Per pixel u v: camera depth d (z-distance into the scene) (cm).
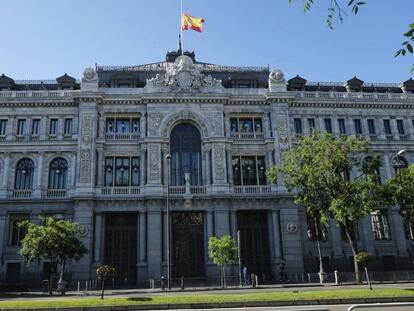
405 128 5659
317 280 4412
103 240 4791
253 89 5506
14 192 4912
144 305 2123
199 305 2142
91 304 2156
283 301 2194
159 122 5178
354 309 1018
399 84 6278
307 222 5091
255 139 5316
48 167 5038
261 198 4969
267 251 4966
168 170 4791
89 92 5103
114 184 5012
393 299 2256
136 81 5553
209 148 5159
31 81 5731
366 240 5128
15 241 4766
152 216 4778
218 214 4850
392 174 5419
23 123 5181
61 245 3706
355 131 5556
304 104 5503
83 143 4975
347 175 5312
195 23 5691
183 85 5316
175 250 4806
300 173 3975
